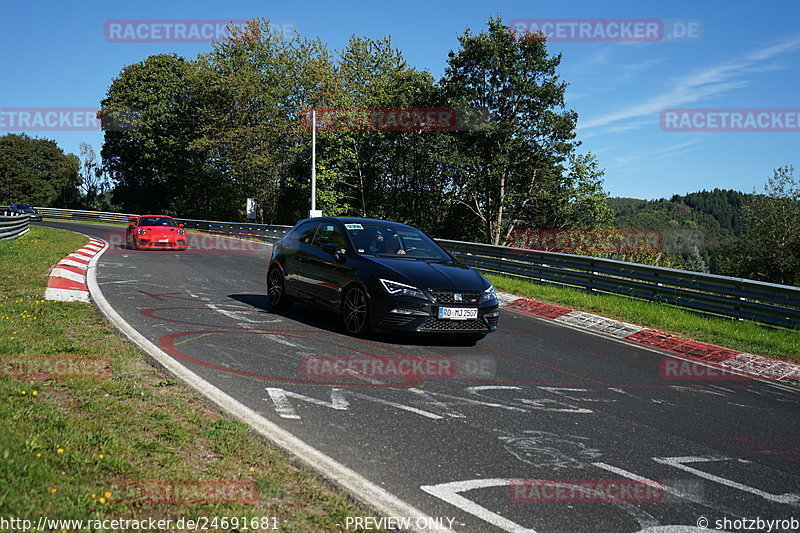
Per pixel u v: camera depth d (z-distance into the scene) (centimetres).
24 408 368
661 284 1130
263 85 4441
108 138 5725
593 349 780
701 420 498
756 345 873
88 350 543
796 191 4353
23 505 250
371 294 700
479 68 3969
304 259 844
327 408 448
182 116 5203
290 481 311
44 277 999
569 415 479
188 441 351
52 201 8162
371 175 4800
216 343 633
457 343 739
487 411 472
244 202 4781
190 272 1312
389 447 380
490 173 3931
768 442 454
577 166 4056
